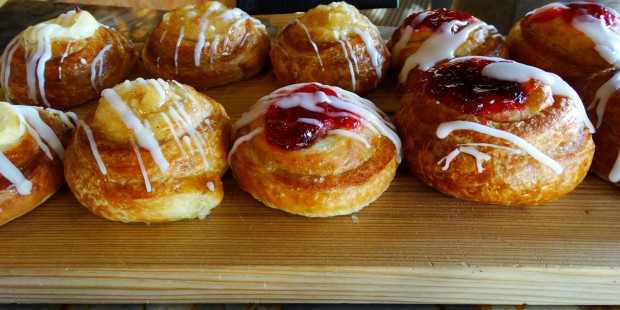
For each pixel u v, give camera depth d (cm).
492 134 28
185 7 41
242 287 28
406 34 40
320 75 38
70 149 30
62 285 28
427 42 38
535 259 27
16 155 29
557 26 36
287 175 29
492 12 55
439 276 27
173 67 39
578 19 36
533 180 28
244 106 39
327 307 28
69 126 33
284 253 28
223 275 27
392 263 27
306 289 28
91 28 39
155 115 29
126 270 27
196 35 39
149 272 27
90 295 28
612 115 31
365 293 28
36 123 31
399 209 30
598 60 34
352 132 29
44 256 28
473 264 27
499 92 29
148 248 28
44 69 37
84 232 29
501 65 30
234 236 29
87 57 38
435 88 31
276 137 29
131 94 30
